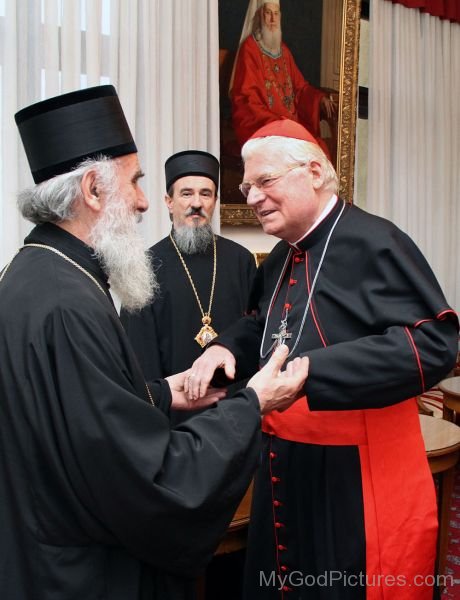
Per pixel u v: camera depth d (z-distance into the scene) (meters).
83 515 1.21
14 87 3.58
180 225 3.23
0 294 1.32
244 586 1.87
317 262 1.75
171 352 3.09
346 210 1.78
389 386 1.52
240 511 2.14
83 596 1.23
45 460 1.23
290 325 1.77
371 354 1.52
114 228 1.41
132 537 1.23
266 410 1.49
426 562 1.67
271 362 1.52
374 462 1.65
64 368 1.21
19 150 3.62
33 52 3.69
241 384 3.06
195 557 1.30
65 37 3.76
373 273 1.65
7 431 1.25
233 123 4.73
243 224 4.82
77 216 1.41
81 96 1.42
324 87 5.28
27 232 3.67
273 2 4.88
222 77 4.66
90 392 1.20
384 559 1.62
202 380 1.76
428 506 1.68
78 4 3.79
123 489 1.20
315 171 1.72
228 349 1.91
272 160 1.68
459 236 6.54
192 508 1.23
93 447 1.19
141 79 4.10
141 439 1.23
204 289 3.19
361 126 5.79
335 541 1.64
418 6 5.87
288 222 1.72
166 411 1.75
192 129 4.36
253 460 1.37
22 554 1.25
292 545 1.74
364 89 5.77
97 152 1.42
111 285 1.51
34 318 1.25
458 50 6.38
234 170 4.75
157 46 4.17
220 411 1.37
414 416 1.75
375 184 5.82
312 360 1.54
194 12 4.36
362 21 5.70
